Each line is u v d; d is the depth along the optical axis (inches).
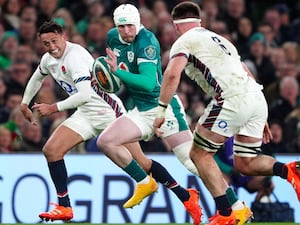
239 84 1007.0
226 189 1029.2
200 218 1150.3
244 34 1875.0
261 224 1270.9
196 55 1005.2
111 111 1167.0
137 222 1373.0
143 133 1113.4
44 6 1833.2
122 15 1092.5
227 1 1915.6
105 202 1379.2
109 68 1083.3
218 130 1008.2
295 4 2052.2
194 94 1689.2
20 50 1702.8
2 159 1376.7
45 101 1589.6
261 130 1042.7
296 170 1042.7
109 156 1110.4
